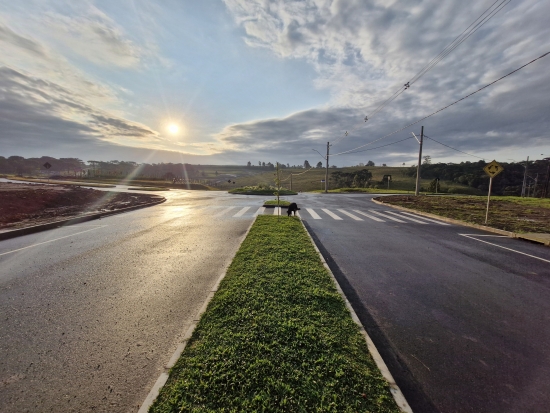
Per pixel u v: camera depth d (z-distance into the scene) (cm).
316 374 233
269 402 204
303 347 269
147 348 283
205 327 302
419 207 1627
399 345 299
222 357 251
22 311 358
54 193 1747
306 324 311
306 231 844
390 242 773
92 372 247
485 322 350
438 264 584
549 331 332
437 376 252
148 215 1264
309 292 395
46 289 430
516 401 223
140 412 195
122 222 1068
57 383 233
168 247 689
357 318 332
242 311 336
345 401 207
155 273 504
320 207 1669
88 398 218
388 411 200
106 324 329
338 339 285
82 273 503
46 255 615
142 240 763
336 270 536
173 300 395
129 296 407
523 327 340
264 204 1697
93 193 2141
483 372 258
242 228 944
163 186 4134
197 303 386
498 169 1050
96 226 980
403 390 234
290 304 358
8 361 260
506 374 256
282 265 511
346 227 996
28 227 860
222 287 411
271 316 325
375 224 1070
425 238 834
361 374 235
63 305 377
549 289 459
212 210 1455
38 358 265
